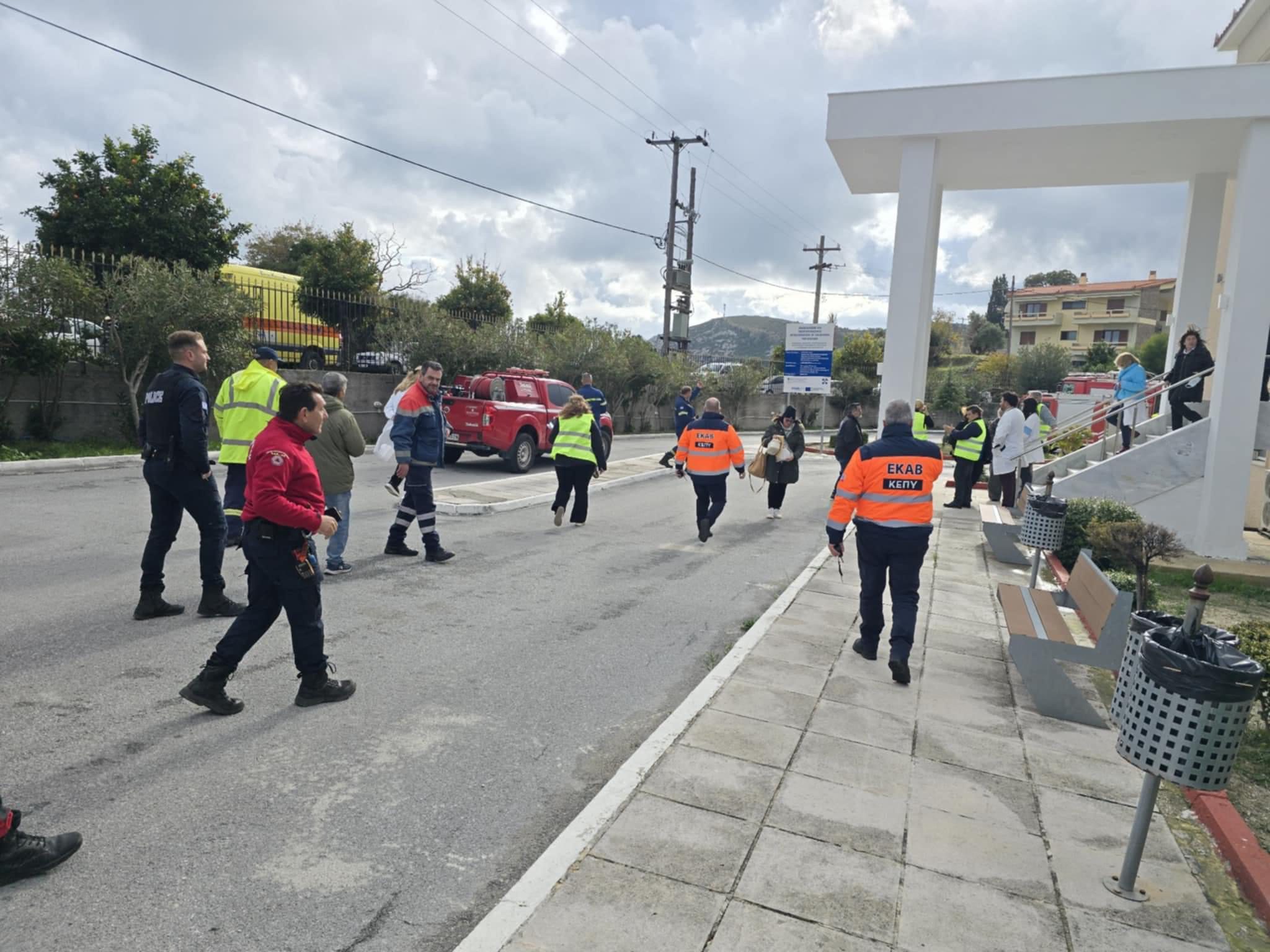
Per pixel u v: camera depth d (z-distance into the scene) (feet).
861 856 10.64
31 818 10.84
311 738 13.67
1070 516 30.07
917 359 46.34
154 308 45.68
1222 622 25.59
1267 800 13.11
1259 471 43.55
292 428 14.01
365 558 26.73
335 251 77.41
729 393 124.57
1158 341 146.82
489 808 11.91
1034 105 37.32
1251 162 34.01
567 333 93.45
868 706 15.84
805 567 29.22
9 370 42.88
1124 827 11.88
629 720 15.38
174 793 11.70
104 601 20.02
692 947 8.68
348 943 8.88
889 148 41.63
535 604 22.68
